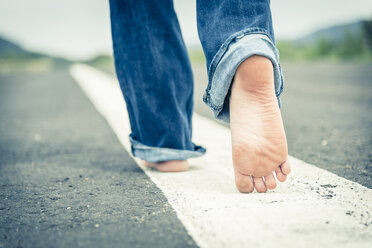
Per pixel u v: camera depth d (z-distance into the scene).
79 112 4.70
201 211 1.30
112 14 1.81
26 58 30.08
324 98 4.90
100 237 1.15
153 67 1.75
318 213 1.23
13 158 2.45
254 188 1.53
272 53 1.33
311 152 2.25
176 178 1.77
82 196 1.57
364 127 2.97
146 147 1.87
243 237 1.08
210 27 1.42
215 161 2.09
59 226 1.25
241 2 1.37
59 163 2.25
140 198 1.50
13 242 1.15
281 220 1.17
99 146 2.76
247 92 1.35
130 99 1.86
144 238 1.13
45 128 3.70
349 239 1.05
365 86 5.98
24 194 1.63
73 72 17.44
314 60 16.58
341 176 1.71
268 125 1.36
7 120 4.32
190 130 1.96
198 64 19.78
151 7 1.72
